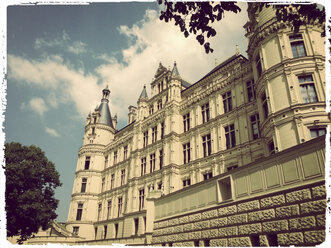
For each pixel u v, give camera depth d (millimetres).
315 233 10984
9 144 35250
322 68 19859
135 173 39750
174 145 34375
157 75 44938
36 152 36594
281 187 13180
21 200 32500
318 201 11242
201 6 10398
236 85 29625
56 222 45062
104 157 52500
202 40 10844
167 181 32969
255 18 24844
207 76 34312
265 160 14391
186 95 37750
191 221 18828
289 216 12281
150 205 26875
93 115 56500
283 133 19281
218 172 28031
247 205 14734
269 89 21281
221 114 30188
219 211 16641
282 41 21484
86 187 49250
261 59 22766
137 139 42531
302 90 19891
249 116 27125
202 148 31531
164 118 37875
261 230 13477
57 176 38094
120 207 42594
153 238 22734
